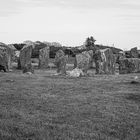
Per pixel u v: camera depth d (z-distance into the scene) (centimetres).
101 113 1667
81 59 4153
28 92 2325
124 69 4744
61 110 1714
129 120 1540
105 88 2655
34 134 1234
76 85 2819
